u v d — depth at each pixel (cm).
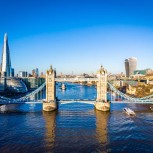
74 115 19238
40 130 14638
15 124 16150
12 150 11281
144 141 12450
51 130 14625
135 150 11238
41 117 18512
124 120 17262
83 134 13762
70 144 12081
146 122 16588
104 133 13925
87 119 17688
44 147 11675
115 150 11275
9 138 13038
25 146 11800
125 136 13338
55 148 11544
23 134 13775
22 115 19362
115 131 14362
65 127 15338
